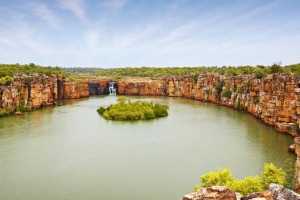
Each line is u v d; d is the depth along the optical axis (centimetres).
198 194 2166
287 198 2050
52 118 10331
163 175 5038
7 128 8538
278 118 8331
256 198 2070
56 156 6025
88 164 5575
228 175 3562
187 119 10175
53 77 15375
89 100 16988
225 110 12288
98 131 8306
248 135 7669
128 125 9200
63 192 4441
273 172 3609
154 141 7188
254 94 10831
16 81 11769
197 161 5694
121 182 4772
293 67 12544
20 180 4862
